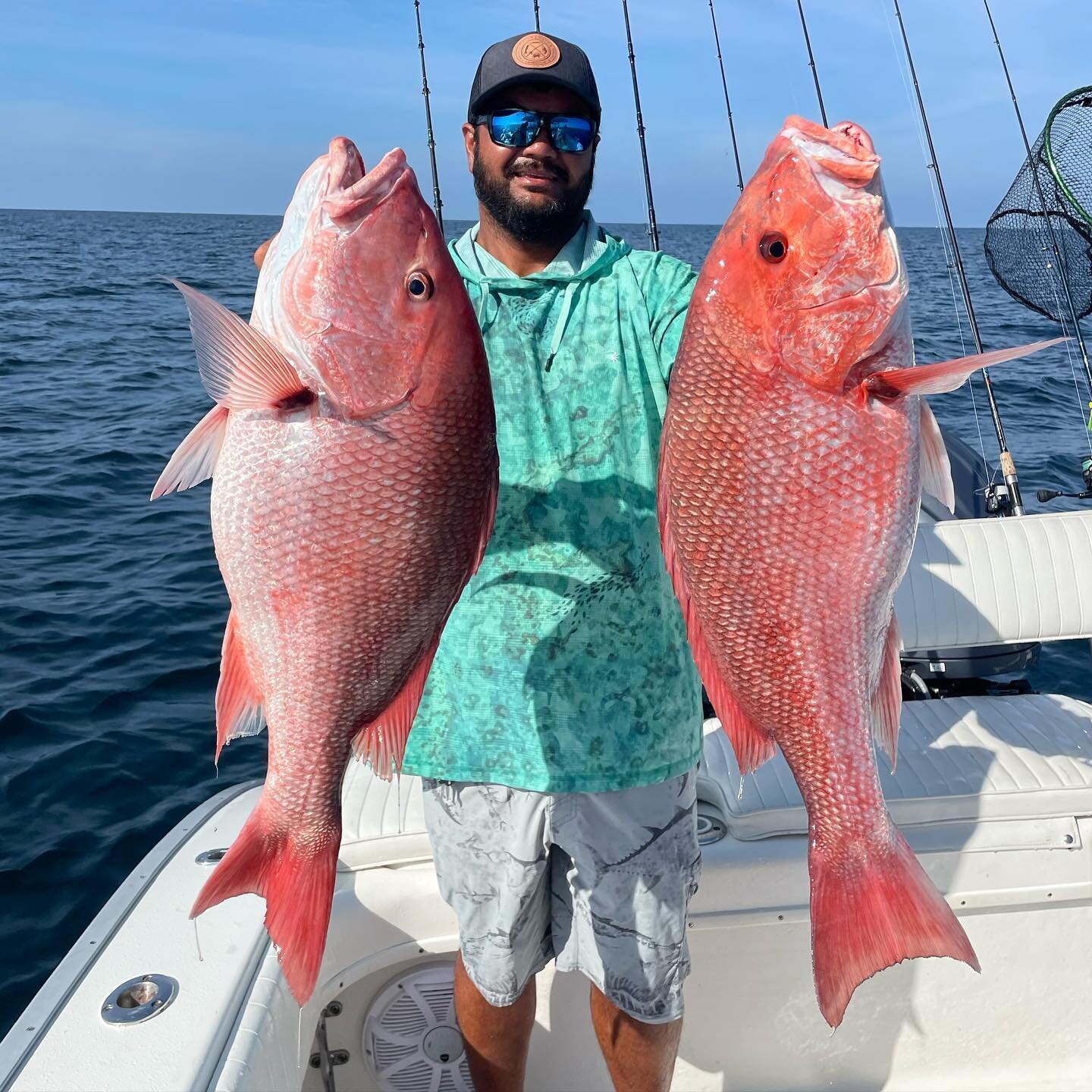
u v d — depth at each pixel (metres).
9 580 7.24
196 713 5.50
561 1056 2.48
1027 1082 2.49
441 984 2.38
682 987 2.20
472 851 2.10
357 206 1.67
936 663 3.46
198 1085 1.67
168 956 1.97
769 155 1.76
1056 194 3.74
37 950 3.87
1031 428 10.47
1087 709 2.78
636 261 2.12
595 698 2.02
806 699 1.83
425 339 1.69
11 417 12.48
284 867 1.76
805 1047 2.46
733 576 1.80
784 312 1.70
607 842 2.07
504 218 2.05
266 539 1.69
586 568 2.02
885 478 1.73
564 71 1.98
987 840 2.38
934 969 2.45
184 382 15.43
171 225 135.62
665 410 1.95
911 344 1.77
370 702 1.78
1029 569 2.90
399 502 1.70
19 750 5.11
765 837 2.40
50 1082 1.66
